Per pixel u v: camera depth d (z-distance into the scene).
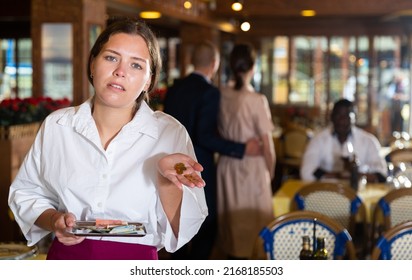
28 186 2.21
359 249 5.41
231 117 6.07
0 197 6.44
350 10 12.21
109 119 2.12
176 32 15.67
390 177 5.99
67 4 7.41
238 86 6.10
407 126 15.17
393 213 5.05
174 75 15.80
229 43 15.87
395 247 3.73
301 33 15.72
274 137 12.42
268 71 16.09
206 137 5.86
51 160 2.13
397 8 12.04
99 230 1.96
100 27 7.85
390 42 15.46
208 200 5.98
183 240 2.12
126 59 2.04
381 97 15.53
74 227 1.97
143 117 2.13
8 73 14.94
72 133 2.12
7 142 6.38
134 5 9.24
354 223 5.14
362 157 6.19
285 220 3.94
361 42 15.59
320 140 6.14
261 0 12.63
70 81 7.45
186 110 5.85
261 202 6.08
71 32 7.42
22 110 6.59
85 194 2.08
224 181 6.16
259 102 6.02
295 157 11.43
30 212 2.16
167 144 2.14
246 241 6.15
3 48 14.91
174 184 2.05
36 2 7.48
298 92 16.03
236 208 6.13
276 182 11.71
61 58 7.46
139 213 2.10
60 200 2.15
